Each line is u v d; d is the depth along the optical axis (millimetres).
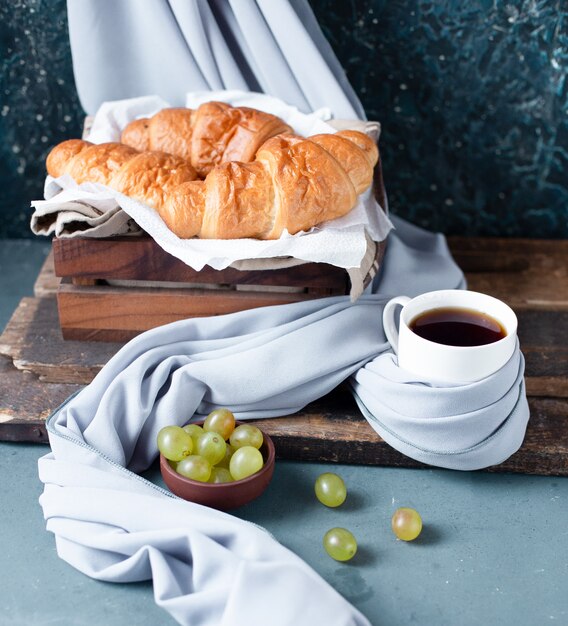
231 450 944
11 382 1043
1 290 1252
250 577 827
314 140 1032
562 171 1283
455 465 962
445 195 1313
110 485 916
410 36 1220
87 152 1059
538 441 984
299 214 986
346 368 1005
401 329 962
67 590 879
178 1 1133
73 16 1160
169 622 855
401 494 963
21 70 1262
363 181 1035
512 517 943
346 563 899
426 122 1270
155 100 1166
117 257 1023
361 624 829
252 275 1025
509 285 1198
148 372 1006
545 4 1188
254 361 987
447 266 1170
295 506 949
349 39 1229
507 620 857
